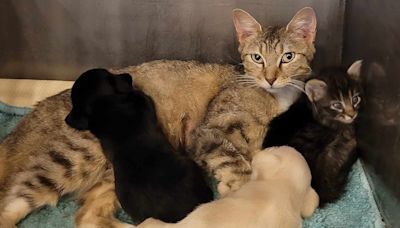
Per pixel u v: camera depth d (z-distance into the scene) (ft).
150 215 2.49
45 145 2.75
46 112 2.85
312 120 2.87
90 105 2.66
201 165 2.81
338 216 2.74
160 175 2.50
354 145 2.94
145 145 2.58
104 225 2.68
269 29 3.00
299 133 2.84
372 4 2.85
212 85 3.03
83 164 2.75
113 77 2.74
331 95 2.80
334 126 2.84
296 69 2.94
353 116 2.80
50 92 3.44
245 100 2.89
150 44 3.47
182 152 2.97
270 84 2.88
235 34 3.41
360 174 2.93
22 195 2.67
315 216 2.73
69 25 3.42
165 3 3.35
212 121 2.89
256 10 3.36
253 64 2.95
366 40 2.93
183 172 2.54
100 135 2.62
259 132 2.89
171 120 2.99
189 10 3.36
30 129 2.83
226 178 2.76
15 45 3.48
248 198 2.35
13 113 3.32
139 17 3.39
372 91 2.81
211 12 3.36
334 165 2.86
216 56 3.48
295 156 2.56
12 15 3.39
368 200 2.80
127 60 3.51
